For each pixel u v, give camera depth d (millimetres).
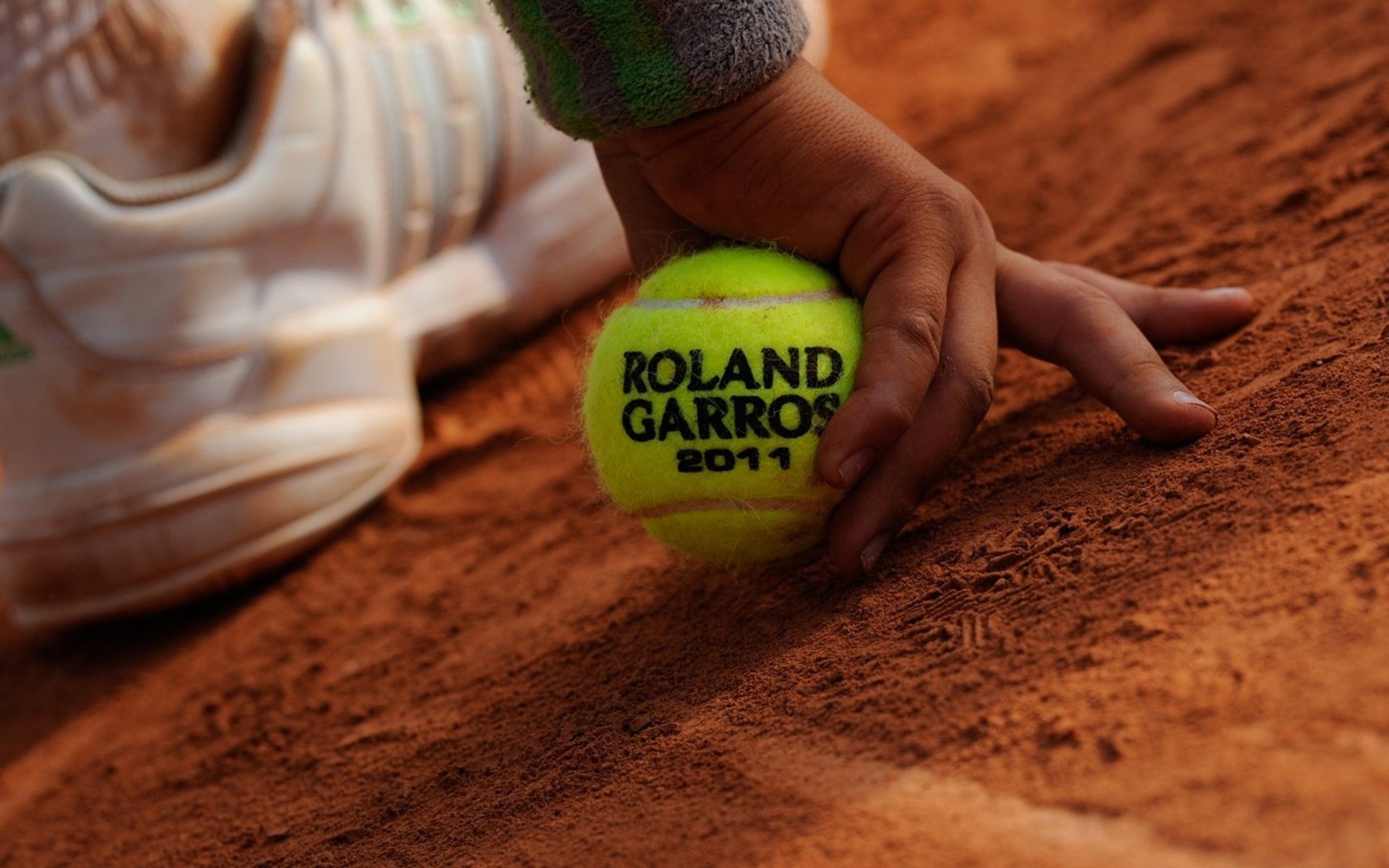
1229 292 1051
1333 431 969
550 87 997
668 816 940
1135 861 884
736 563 1007
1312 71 1260
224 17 1173
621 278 1435
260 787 1048
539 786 977
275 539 1188
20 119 1146
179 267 1159
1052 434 1038
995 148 1444
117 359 1158
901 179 988
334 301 1200
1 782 1121
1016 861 893
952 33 1794
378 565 1184
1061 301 1014
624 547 1117
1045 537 980
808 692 965
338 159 1190
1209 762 896
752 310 984
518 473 1222
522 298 1357
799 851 914
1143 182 1220
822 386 979
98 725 1137
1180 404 993
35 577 1181
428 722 1044
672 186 1007
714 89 980
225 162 1168
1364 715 892
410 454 1229
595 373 998
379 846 983
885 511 987
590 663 1034
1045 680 933
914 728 937
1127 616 940
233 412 1178
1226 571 939
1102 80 1521
